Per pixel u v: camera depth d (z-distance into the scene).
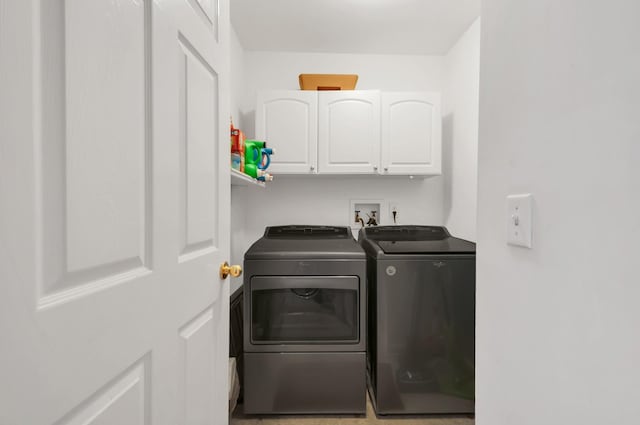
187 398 0.79
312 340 1.65
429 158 2.23
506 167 0.65
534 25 0.56
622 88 0.39
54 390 0.42
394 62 2.52
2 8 0.36
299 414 1.68
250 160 1.68
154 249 0.64
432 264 1.67
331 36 2.26
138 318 0.59
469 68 2.14
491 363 0.70
